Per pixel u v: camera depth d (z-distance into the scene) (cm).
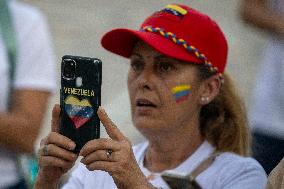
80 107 802
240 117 999
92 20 2783
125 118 1895
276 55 1237
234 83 1007
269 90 1238
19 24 989
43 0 2898
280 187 798
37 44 997
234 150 992
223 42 977
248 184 930
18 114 983
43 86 998
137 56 951
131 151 799
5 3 988
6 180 992
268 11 1252
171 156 967
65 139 802
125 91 2166
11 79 980
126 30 957
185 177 931
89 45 2547
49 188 858
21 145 987
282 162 803
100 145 790
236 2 3036
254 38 2595
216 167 946
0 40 980
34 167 1016
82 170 989
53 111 809
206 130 986
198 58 950
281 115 1234
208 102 970
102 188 965
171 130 952
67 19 2755
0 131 973
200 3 3033
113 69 2348
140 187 803
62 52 2470
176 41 941
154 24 955
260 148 1237
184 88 946
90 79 802
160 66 945
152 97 940
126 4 2994
